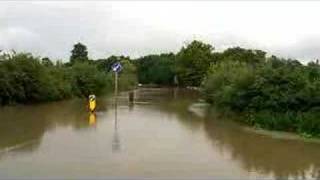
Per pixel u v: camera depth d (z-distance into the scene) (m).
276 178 16.62
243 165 18.44
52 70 56.59
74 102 50.19
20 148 20.94
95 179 15.81
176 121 31.83
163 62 126.81
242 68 37.50
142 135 24.92
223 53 88.94
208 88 47.34
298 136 26.11
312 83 29.81
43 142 22.42
